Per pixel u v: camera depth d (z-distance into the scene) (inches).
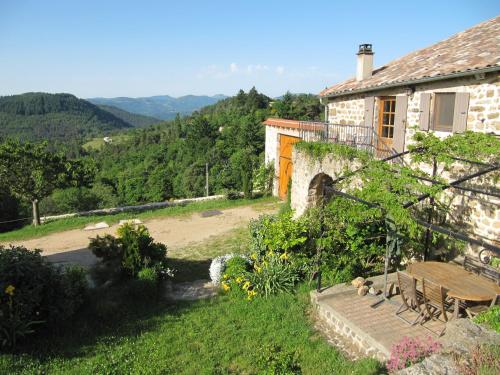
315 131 530.0
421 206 346.0
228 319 275.4
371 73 476.1
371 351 220.7
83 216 702.5
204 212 692.7
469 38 405.4
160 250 349.7
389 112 429.4
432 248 338.3
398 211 245.4
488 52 323.0
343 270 315.3
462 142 311.1
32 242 565.6
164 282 332.8
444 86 343.9
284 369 205.3
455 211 329.1
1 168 620.4
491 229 298.8
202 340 249.0
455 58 353.1
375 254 336.5
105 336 254.2
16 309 234.2
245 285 310.0
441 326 232.1
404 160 392.5
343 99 506.0
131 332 260.4
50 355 228.7
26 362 215.6
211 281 363.6
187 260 445.1
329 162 437.1
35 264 254.8
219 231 573.0
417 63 410.0
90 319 275.6
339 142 462.0
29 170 637.3
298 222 350.6
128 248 322.0
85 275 309.1
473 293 211.8
